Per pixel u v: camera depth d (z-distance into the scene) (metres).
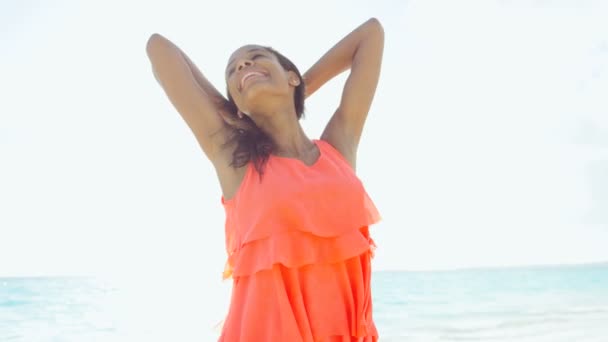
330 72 2.71
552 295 24.22
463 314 18.70
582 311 18.48
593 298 22.59
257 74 2.29
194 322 17.61
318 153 2.29
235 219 2.16
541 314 18.02
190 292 26.53
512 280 31.83
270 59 2.35
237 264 2.07
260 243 2.04
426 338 14.20
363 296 2.06
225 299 23.81
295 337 1.91
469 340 13.73
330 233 2.04
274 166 2.15
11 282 33.00
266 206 2.04
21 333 16.05
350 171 2.25
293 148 2.30
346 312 2.03
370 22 2.67
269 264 1.97
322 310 1.98
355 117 2.52
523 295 24.50
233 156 2.20
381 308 20.94
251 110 2.30
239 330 2.00
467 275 35.53
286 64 2.48
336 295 2.02
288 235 2.01
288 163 2.16
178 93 2.37
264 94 2.24
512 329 15.09
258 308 1.98
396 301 22.98
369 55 2.61
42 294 25.78
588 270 39.34
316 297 1.99
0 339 15.26
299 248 2.01
